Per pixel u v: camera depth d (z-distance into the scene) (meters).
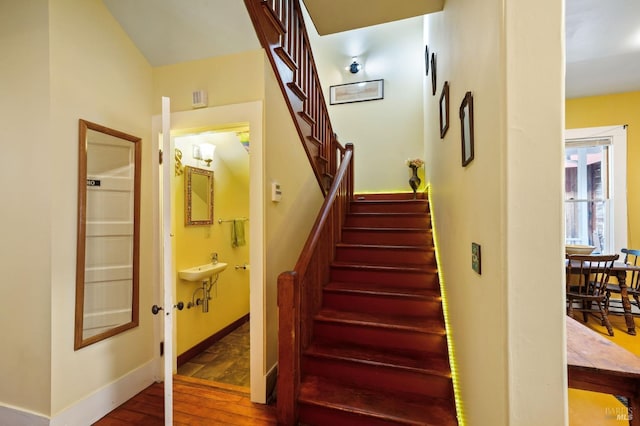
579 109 3.75
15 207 1.66
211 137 2.94
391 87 4.71
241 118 2.02
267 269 2.03
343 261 2.81
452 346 1.75
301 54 2.69
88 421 1.74
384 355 1.90
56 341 1.61
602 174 3.74
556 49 0.77
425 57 3.81
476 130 1.14
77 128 1.72
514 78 0.79
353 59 4.87
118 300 1.99
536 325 0.79
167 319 1.50
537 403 0.79
